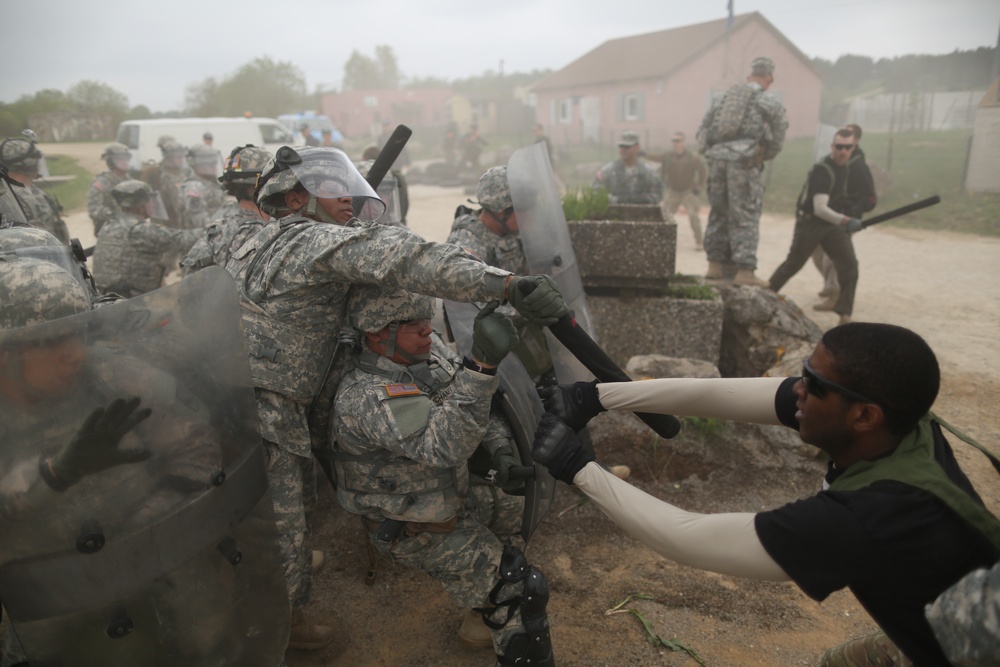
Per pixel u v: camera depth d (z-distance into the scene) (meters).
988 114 12.84
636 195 8.09
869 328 1.44
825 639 2.77
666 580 3.12
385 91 51.41
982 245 10.17
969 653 1.20
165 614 1.79
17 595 1.63
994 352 5.81
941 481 1.35
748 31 29.00
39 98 31.78
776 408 1.83
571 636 2.81
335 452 2.34
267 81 50.31
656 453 3.87
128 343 1.64
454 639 2.85
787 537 1.38
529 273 3.49
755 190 6.51
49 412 1.55
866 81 50.47
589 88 33.53
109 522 1.66
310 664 2.74
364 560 3.33
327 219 2.34
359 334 2.30
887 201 13.46
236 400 1.88
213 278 1.79
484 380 1.95
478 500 2.78
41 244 2.13
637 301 4.93
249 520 1.95
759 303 5.09
